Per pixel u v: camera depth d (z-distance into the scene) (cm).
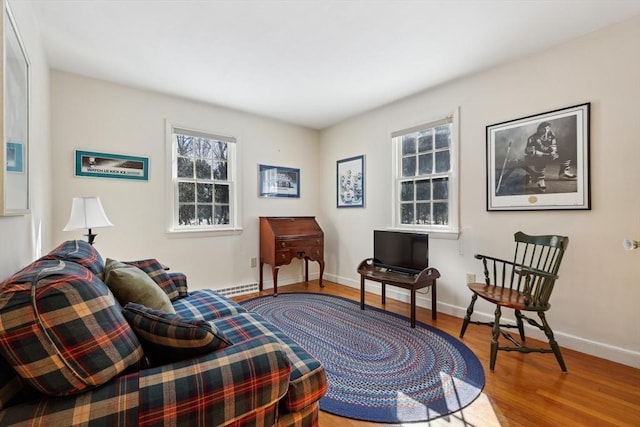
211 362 89
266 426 98
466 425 147
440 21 201
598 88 211
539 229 240
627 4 184
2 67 108
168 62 255
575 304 223
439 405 161
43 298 73
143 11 190
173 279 219
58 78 266
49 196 249
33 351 71
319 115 395
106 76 279
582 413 154
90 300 82
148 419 74
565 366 196
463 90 287
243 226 381
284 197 422
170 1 181
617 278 205
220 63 257
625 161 201
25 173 145
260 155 398
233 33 214
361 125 393
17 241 134
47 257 122
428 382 182
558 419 150
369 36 218
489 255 270
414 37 219
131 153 303
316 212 457
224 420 84
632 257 200
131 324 101
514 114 252
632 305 199
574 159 221
